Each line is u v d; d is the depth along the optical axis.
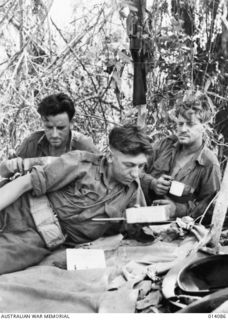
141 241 2.07
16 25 3.05
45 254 1.94
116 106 3.28
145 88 2.67
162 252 1.94
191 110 2.31
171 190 2.32
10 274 1.80
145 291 1.65
